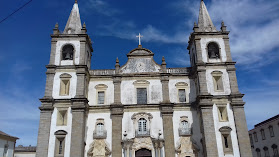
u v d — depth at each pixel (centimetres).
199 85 3456
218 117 3319
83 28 3812
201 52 3659
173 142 3369
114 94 3638
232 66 3584
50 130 3247
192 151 3366
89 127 3478
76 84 3466
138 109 3556
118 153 3309
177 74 3756
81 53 3650
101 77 3753
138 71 3819
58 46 3694
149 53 3934
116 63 3838
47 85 3450
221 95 3412
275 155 4822
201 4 4219
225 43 3741
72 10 4138
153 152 3362
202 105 3309
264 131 5244
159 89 3694
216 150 3123
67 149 3162
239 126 3266
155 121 3506
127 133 3441
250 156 3145
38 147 3153
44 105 3341
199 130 3466
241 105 3356
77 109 3297
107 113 3544
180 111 3562
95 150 3353
